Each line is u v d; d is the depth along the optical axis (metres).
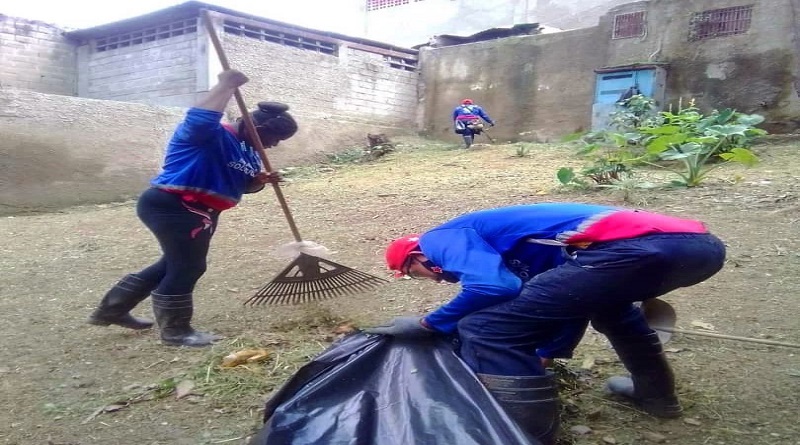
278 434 2.36
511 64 15.17
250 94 13.25
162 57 13.52
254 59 13.29
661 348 2.92
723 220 6.12
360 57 15.36
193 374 3.57
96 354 3.96
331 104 14.76
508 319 2.51
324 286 4.24
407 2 22.73
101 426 3.08
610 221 2.57
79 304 5.01
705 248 2.55
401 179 9.93
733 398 3.15
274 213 8.02
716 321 4.05
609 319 2.87
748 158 7.01
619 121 11.28
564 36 14.37
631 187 7.30
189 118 3.65
